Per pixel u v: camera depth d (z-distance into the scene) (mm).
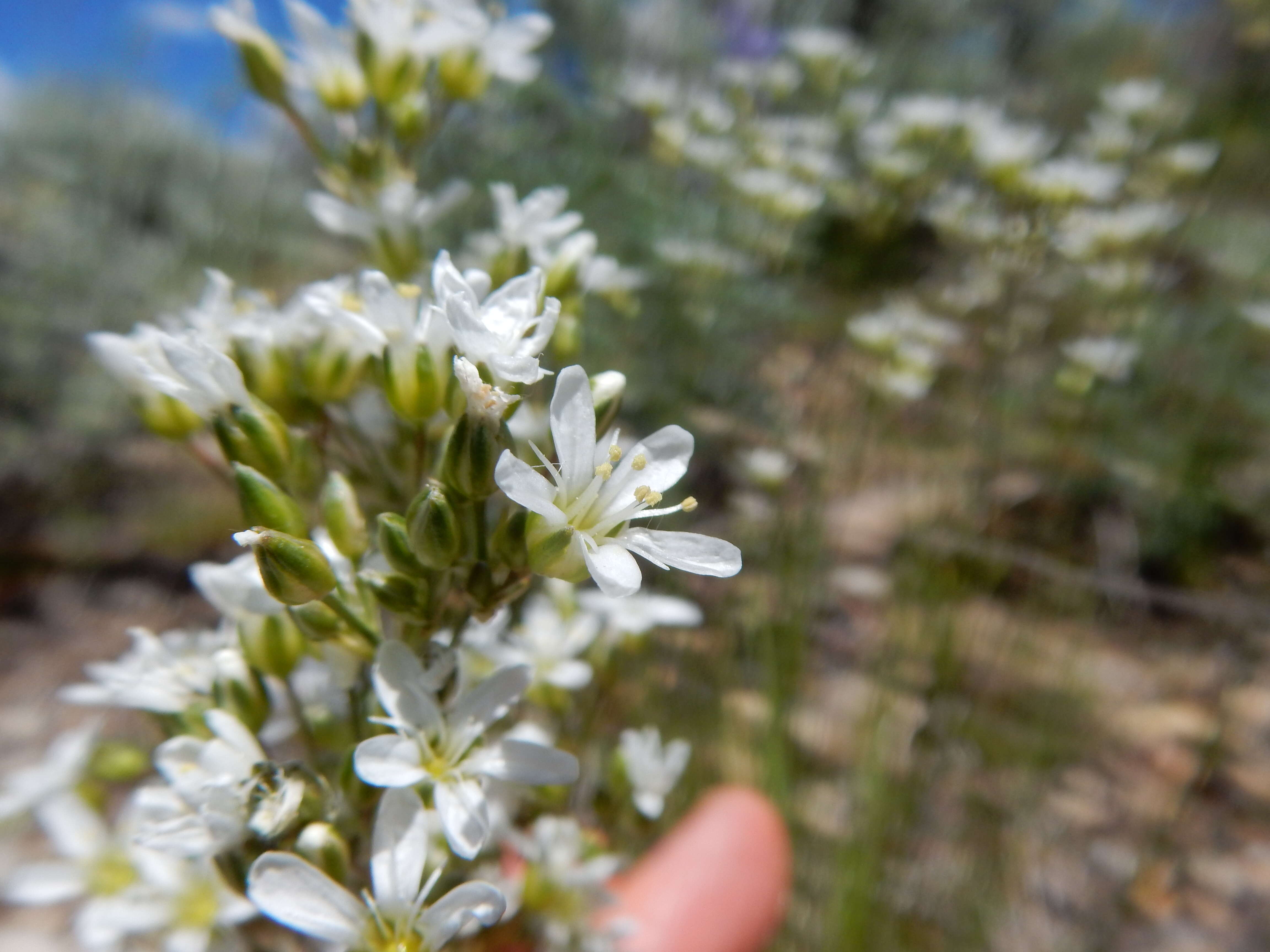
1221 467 173
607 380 49
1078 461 166
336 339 50
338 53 65
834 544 139
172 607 154
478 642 61
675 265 166
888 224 190
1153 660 143
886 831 99
